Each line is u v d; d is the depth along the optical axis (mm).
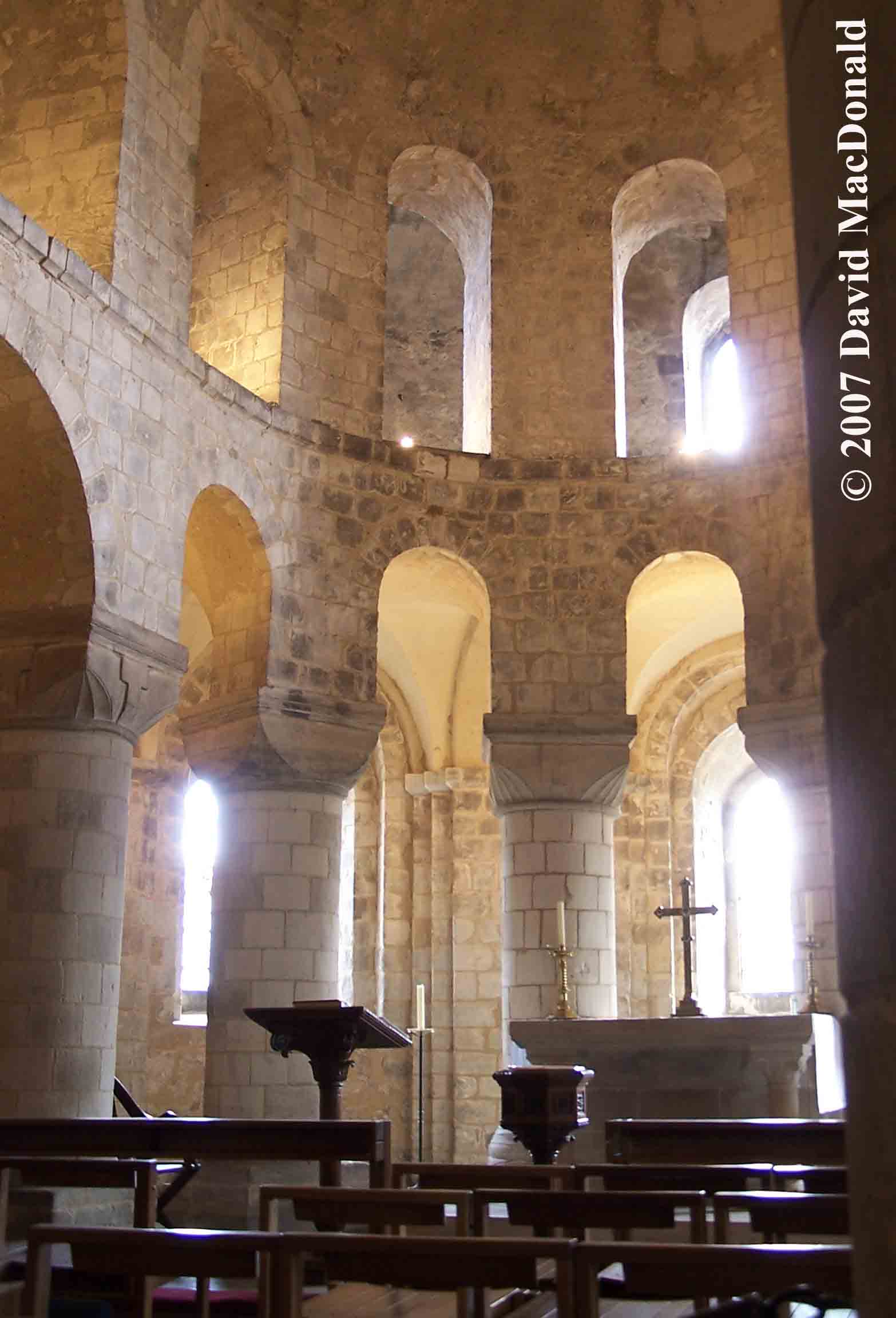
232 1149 9594
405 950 23812
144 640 15477
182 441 16672
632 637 24234
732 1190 8141
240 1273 5582
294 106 19625
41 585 15070
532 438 20000
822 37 2688
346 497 18891
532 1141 11328
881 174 2416
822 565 2604
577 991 18203
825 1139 9578
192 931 24578
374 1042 12172
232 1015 17328
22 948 14453
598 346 20312
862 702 2389
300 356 18969
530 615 19234
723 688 25125
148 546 15867
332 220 19734
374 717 18469
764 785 25922
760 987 25047
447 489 19531
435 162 20953
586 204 20688
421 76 20734
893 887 2266
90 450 15086
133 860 23109
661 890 24328
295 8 19844
